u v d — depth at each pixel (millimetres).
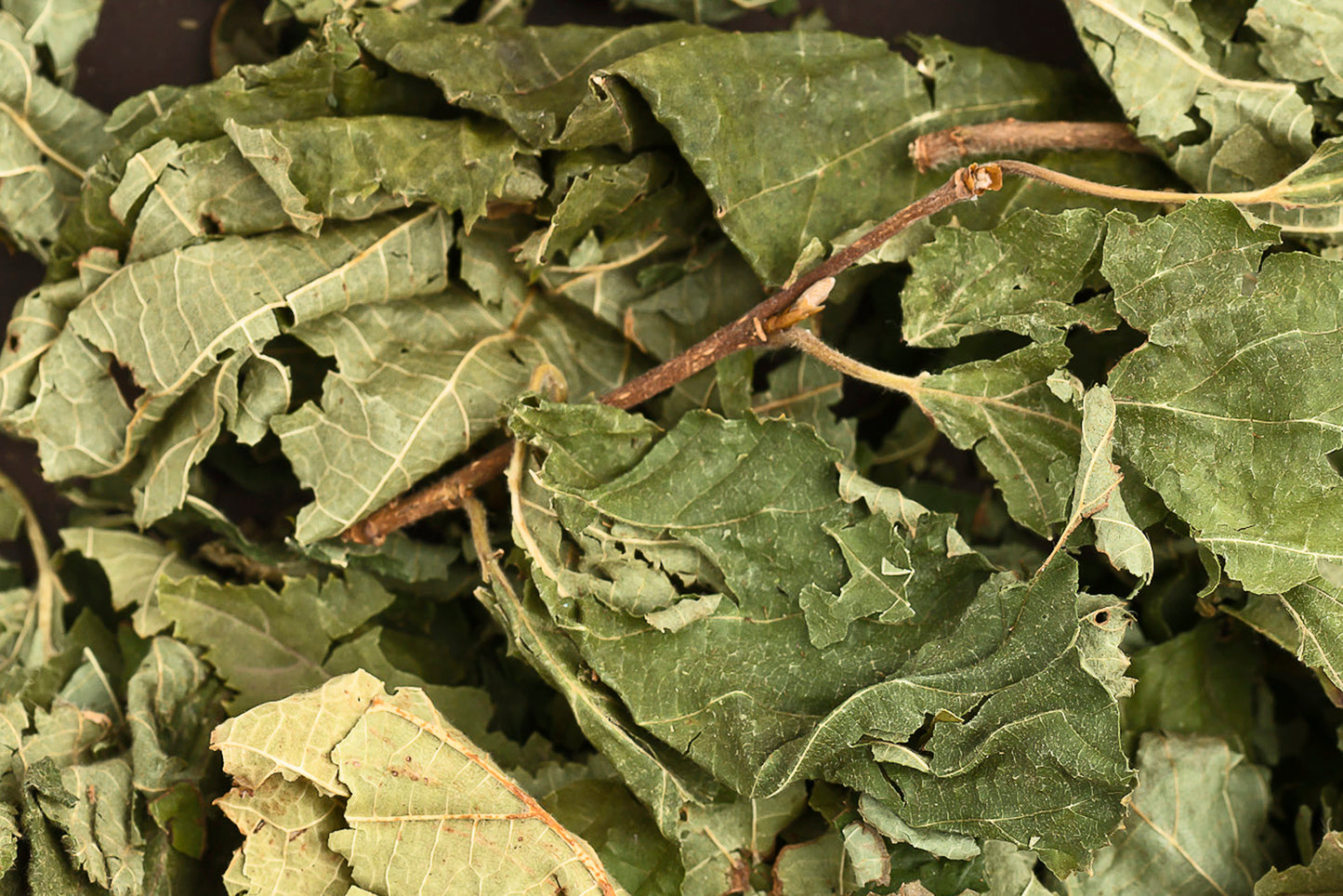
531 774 715
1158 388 693
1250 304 689
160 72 750
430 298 717
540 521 701
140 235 707
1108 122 723
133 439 715
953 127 716
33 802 692
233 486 750
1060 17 752
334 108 711
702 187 716
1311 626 692
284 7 721
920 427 743
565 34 716
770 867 705
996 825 687
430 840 691
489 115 706
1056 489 695
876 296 734
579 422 698
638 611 697
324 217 706
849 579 696
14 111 723
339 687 696
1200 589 718
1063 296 697
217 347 701
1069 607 687
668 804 693
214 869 712
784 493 699
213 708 719
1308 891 705
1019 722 685
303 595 721
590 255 715
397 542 724
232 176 706
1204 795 713
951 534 695
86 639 734
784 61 709
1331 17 702
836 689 695
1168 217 692
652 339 720
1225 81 707
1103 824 681
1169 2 707
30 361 715
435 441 705
